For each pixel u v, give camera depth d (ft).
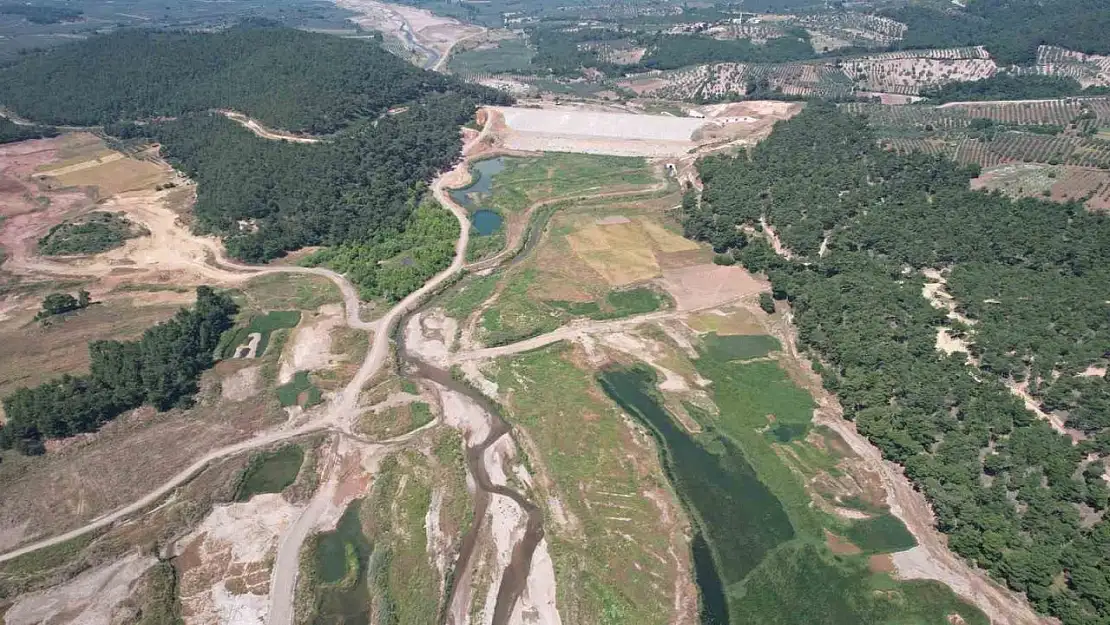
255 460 374.63
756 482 354.95
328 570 314.35
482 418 401.49
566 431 387.55
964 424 361.51
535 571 310.24
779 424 391.45
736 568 310.45
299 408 410.31
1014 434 348.79
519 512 339.57
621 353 453.99
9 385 412.98
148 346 428.56
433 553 318.65
